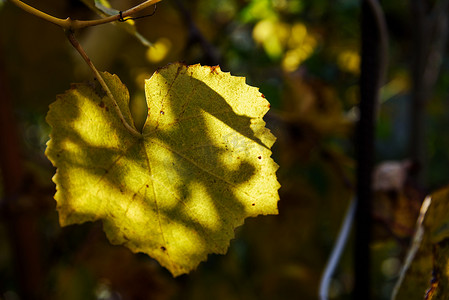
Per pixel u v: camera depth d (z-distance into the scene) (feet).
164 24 2.53
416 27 2.93
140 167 1.28
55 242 2.88
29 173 2.44
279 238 3.04
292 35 3.91
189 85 1.27
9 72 2.64
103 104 1.25
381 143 4.94
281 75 3.20
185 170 1.29
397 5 4.09
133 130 1.27
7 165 2.40
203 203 1.29
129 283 2.69
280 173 2.93
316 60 3.89
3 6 2.41
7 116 2.42
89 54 2.27
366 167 1.87
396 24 4.24
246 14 3.69
